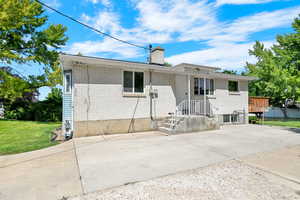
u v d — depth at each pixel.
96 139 7.07
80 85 7.50
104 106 8.04
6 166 4.02
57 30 14.79
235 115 12.91
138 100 9.01
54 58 15.08
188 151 5.23
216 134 8.28
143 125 9.10
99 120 7.91
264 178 3.30
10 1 11.60
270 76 16.92
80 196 2.64
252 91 20.20
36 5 13.20
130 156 4.72
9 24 12.15
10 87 12.05
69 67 8.16
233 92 12.88
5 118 14.52
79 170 3.72
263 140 6.88
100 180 3.21
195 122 9.07
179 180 3.21
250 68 19.50
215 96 12.02
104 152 5.13
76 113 7.39
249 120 14.45
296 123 13.57
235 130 9.55
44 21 14.45
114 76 8.33
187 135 8.04
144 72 9.27
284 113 19.16
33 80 14.27
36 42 14.30
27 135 8.17
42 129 9.85
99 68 7.95
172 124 8.77
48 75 14.69
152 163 4.16
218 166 3.96
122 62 8.12
